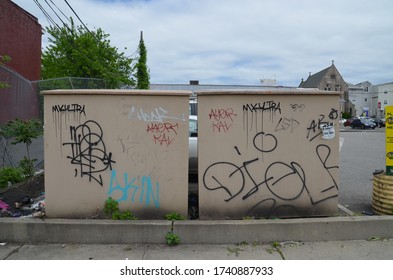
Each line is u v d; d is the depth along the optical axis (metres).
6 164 7.20
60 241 4.09
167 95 4.29
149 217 4.38
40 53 19.11
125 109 4.30
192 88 43.59
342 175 7.80
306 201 4.48
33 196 5.43
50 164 4.34
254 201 4.43
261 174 4.42
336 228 4.17
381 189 4.75
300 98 4.40
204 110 4.35
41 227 4.09
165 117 4.31
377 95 79.81
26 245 4.06
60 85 11.87
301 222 4.14
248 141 4.38
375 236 4.22
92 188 4.35
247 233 4.10
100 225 4.07
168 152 4.34
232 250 3.93
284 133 4.41
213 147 4.36
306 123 4.43
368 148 14.41
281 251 3.91
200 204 4.39
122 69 21.45
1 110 9.02
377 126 42.72
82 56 17.77
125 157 4.33
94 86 13.24
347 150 13.56
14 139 7.33
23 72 16.72
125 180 4.35
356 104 83.19
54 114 4.30
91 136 4.32
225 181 4.39
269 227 4.11
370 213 4.86
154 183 4.36
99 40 19.41
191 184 6.10
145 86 23.56
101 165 4.34
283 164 4.43
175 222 4.13
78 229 4.08
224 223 4.11
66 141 4.32
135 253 3.85
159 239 4.09
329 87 70.94
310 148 4.45
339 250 3.93
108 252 3.88
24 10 16.78
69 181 4.35
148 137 4.32
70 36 18.08
